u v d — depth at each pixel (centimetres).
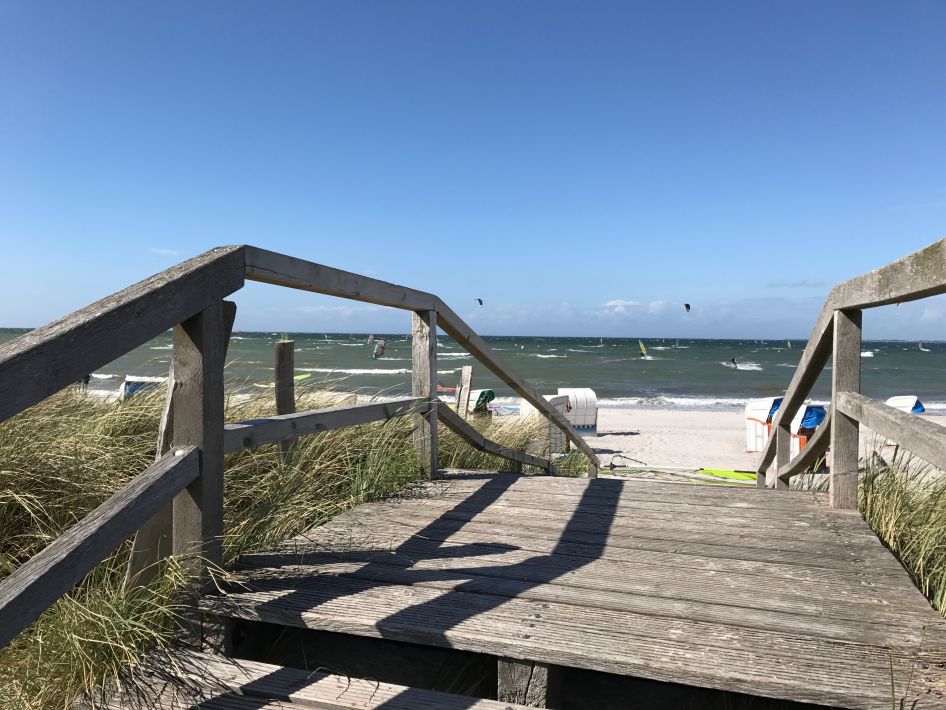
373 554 243
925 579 242
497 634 174
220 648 192
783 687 151
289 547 249
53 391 131
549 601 198
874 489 315
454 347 7838
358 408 304
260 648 212
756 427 1397
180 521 197
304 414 262
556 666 172
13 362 121
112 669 171
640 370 5000
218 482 202
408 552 246
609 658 162
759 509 314
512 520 296
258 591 202
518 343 12744
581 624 181
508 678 171
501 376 451
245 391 396
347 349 6406
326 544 255
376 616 185
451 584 212
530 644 168
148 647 184
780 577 220
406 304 343
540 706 167
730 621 183
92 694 166
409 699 163
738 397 3186
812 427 1137
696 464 1255
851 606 195
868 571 227
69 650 169
